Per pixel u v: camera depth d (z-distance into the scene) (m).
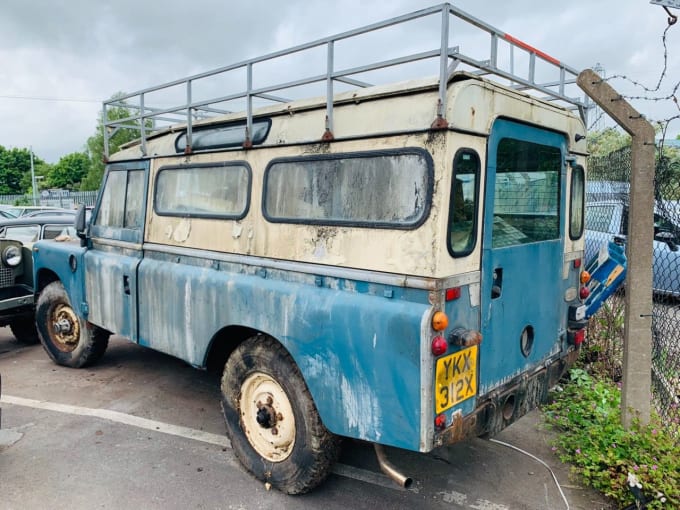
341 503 3.22
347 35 2.84
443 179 2.50
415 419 2.53
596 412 3.88
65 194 35.41
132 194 4.61
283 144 3.25
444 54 2.45
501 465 3.64
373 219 2.78
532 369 3.38
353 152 2.87
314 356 2.96
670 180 4.04
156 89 4.32
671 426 3.64
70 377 5.37
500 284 2.97
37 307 5.74
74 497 3.26
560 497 3.25
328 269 2.97
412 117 2.61
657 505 2.87
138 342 4.38
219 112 5.11
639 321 3.40
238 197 3.60
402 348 2.55
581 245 3.97
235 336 3.85
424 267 2.55
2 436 4.07
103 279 4.75
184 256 3.99
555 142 3.46
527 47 3.09
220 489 3.37
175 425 4.28
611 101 3.30
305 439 3.11
